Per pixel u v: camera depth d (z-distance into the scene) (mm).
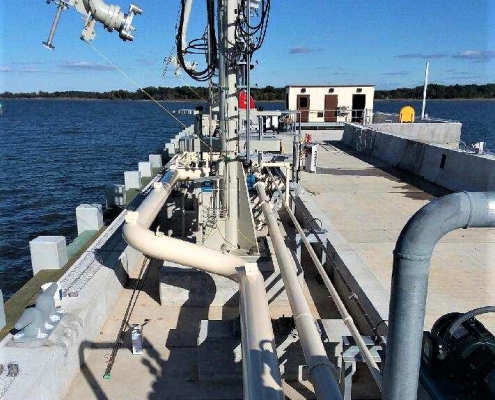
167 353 7109
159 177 18328
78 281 7922
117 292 8797
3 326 7543
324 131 29875
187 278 8445
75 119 117250
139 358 6984
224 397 6195
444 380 3502
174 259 7055
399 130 23359
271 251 9172
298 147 13844
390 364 2379
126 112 166000
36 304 6445
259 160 10422
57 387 5910
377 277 7422
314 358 4102
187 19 8344
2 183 33156
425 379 3484
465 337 3711
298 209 12336
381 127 23312
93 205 14703
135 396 6176
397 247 2289
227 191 8586
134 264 10273
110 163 43219
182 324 7941
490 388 3172
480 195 2262
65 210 26109
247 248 8555
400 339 2311
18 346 5984
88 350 7051
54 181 34250
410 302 2270
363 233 9758
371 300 6363
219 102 8422
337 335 5895
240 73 8609
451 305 6445
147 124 101812
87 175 36812
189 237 11625
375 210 11617
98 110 182375
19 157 46469
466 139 52125
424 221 2219
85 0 7418
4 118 116812
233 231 8695
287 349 6191
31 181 34031
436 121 25125
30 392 5137
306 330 4594
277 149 10688
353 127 24219
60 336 6285
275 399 3809
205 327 6695
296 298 5246
